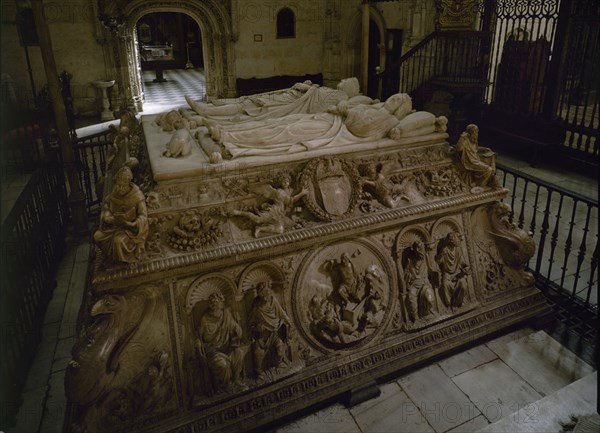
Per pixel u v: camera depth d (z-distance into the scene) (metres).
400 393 2.79
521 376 2.90
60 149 4.66
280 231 2.63
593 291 3.70
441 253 3.13
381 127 3.12
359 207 2.91
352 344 2.82
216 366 2.43
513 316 3.25
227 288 2.54
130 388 2.33
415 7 8.47
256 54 12.28
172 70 19.02
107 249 2.28
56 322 3.35
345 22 11.80
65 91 8.03
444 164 3.25
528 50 7.12
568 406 2.22
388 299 2.97
